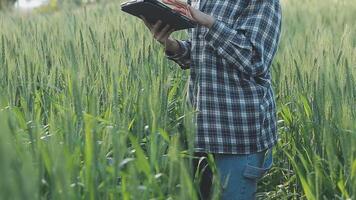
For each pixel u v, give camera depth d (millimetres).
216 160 2900
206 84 2828
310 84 3447
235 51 2695
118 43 3961
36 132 2344
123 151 2354
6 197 1732
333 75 3160
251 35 2711
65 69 3600
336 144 3021
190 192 2225
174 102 3527
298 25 6719
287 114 3504
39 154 2182
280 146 3521
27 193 1809
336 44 4293
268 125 2891
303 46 4531
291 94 3654
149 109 2736
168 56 2992
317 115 3119
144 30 4664
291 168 3541
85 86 3145
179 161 2311
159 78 2904
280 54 4637
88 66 3428
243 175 2877
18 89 3426
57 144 2277
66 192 2039
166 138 2607
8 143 1854
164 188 2514
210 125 2836
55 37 4637
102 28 4590
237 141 2838
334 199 2799
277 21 2773
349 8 8289
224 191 2885
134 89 3273
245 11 2771
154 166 2580
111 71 3268
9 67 3480
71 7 7273
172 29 2854
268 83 2885
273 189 3521
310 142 3215
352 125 2742
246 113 2826
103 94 3229
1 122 1820
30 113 3023
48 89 3438
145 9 2748
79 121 2605
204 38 2727
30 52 3898
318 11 8086
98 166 2342
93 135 2295
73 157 2375
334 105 2941
